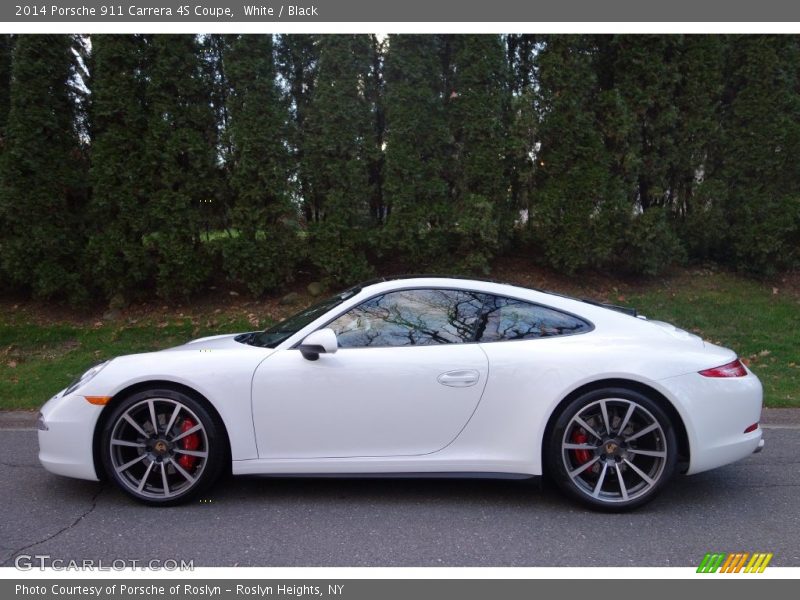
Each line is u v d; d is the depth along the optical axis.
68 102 8.09
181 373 3.55
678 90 8.88
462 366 3.53
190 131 7.94
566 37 8.32
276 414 3.55
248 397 3.55
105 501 3.76
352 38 8.17
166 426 3.61
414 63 8.21
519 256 9.40
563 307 3.75
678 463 3.60
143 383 3.60
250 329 7.74
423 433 3.55
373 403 3.53
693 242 9.10
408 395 3.53
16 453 4.75
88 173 8.03
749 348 7.24
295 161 8.45
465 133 8.52
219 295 8.70
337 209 8.23
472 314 3.71
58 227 8.02
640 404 3.44
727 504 3.71
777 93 8.66
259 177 8.05
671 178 9.11
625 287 8.90
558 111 8.41
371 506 3.68
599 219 8.34
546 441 3.56
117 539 3.27
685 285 9.02
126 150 7.92
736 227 8.95
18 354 7.30
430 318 3.71
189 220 8.02
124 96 7.83
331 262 8.29
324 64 8.16
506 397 3.51
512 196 9.06
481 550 3.15
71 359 7.10
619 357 3.49
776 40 8.62
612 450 3.49
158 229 8.07
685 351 3.58
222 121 8.63
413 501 3.76
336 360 3.56
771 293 8.81
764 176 8.87
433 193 8.37
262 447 3.57
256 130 7.94
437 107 8.45
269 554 3.11
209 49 8.51
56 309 8.48
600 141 8.34
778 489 3.95
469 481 4.08
